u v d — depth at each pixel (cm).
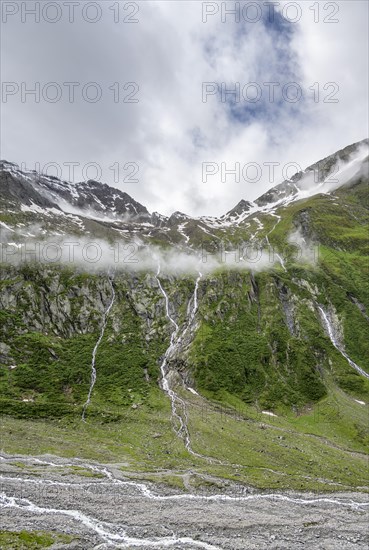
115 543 4738
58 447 9062
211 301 18525
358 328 17025
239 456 9069
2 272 18238
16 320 16138
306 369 14438
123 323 17612
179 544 4834
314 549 4909
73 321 17212
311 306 18225
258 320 17588
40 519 5297
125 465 8162
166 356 15788
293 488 7388
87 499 6175
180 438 9994
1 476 6956
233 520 5703
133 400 12625
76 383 13525
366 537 5391
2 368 13688
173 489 6962
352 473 8544
